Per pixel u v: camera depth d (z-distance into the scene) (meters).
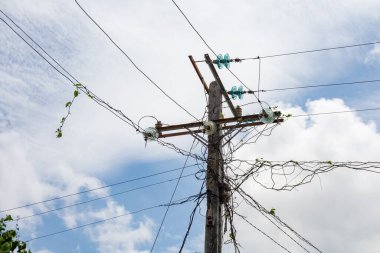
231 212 9.72
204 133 10.08
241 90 10.67
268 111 10.07
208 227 9.12
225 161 10.10
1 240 8.04
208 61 10.61
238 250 9.50
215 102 10.50
